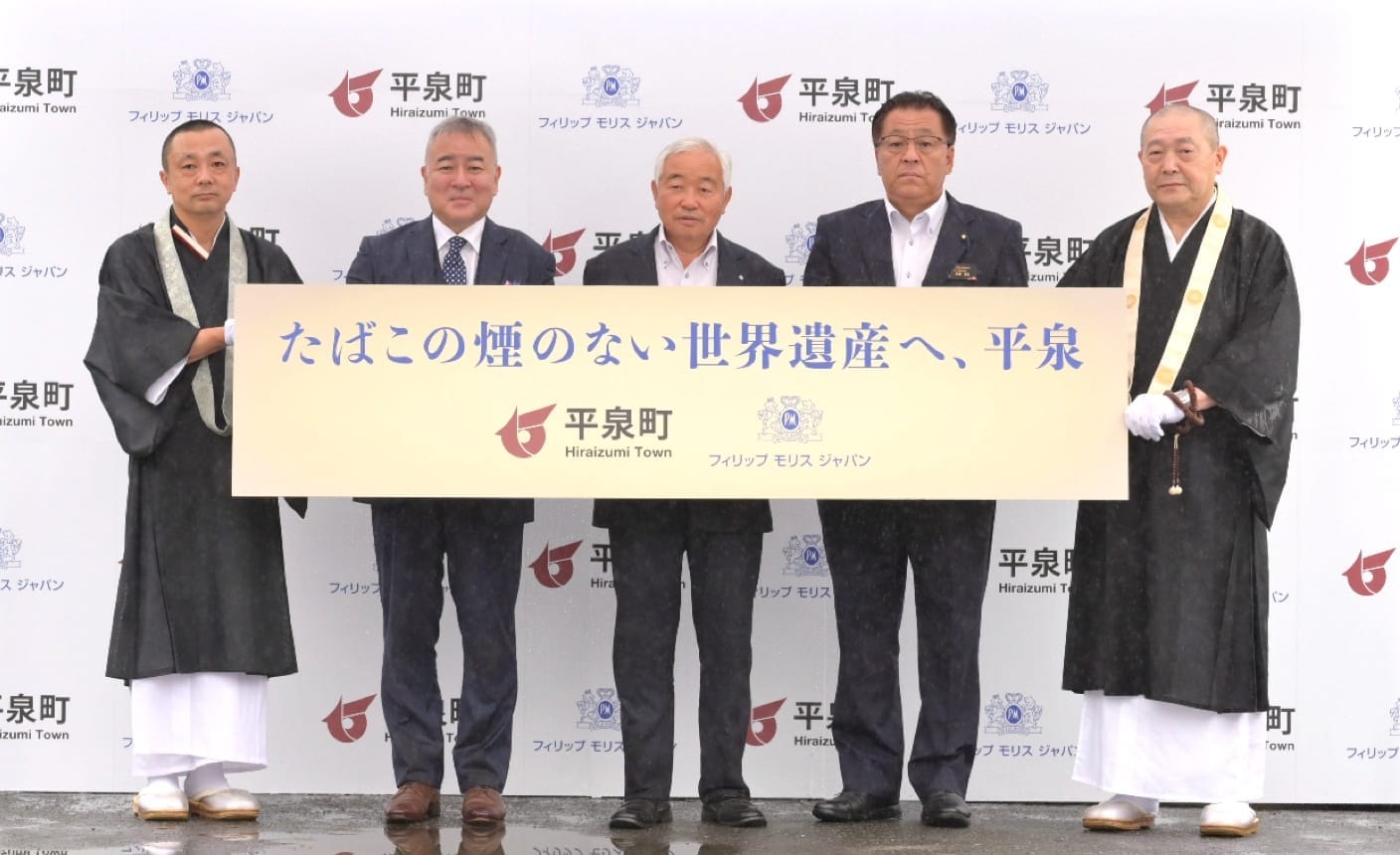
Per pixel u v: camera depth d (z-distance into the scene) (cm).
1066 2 639
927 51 640
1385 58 633
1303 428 632
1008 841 548
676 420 564
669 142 641
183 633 571
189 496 575
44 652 634
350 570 645
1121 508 574
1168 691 559
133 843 528
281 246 640
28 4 633
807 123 641
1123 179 640
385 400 561
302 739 642
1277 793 632
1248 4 636
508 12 640
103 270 582
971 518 580
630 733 577
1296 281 622
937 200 591
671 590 579
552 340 563
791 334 564
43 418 633
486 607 579
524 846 530
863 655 591
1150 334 571
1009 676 644
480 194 585
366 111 640
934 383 562
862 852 524
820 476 564
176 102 636
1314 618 632
